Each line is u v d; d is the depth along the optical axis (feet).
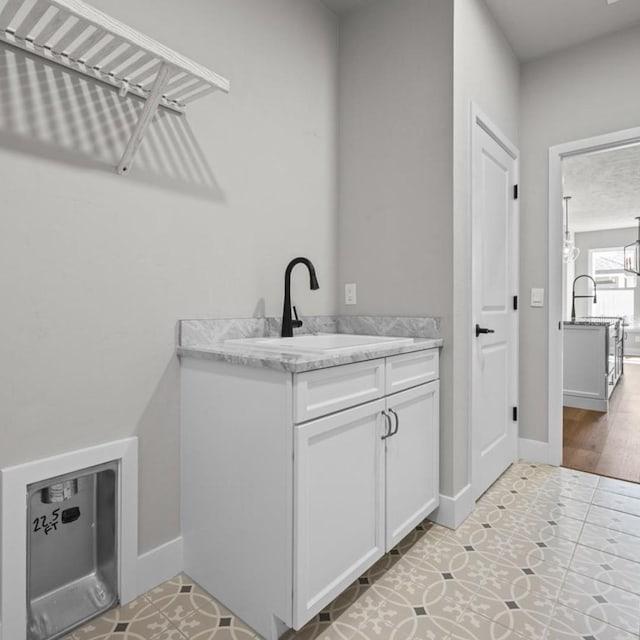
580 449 9.51
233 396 4.30
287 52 6.31
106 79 4.19
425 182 6.26
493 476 7.56
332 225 7.20
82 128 4.11
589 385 13.58
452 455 6.04
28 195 3.77
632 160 14.25
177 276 4.93
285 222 6.30
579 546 5.57
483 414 7.14
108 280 4.33
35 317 3.83
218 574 4.54
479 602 4.50
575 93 8.25
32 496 3.97
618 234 27.37
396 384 5.07
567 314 28.81
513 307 8.52
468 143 6.40
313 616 3.90
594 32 7.84
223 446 4.44
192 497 4.86
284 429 3.79
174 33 4.80
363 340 6.11
